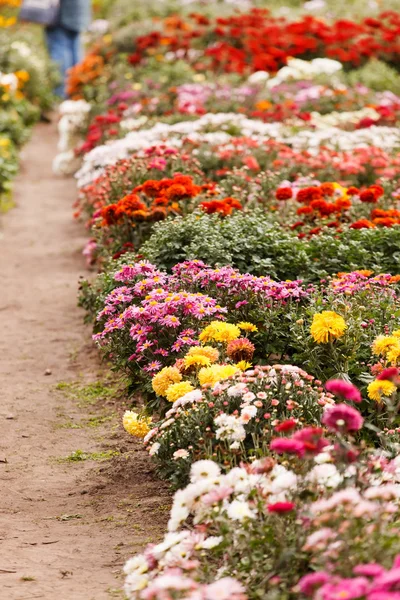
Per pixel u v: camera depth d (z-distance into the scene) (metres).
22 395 7.96
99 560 5.07
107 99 19.92
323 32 21.64
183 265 7.31
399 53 22.42
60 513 5.79
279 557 3.99
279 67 20.92
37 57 26.38
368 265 8.29
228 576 4.20
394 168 11.97
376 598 3.02
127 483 6.21
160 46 21.98
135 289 7.12
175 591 3.68
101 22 28.62
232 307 7.10
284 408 5.54
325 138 13.73
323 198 10.15
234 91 18.20
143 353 6.71
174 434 5.59
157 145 11.70
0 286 11.18
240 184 10.98
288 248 8.19
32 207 15.48
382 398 5.71
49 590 4.66
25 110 22.55
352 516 3.71
